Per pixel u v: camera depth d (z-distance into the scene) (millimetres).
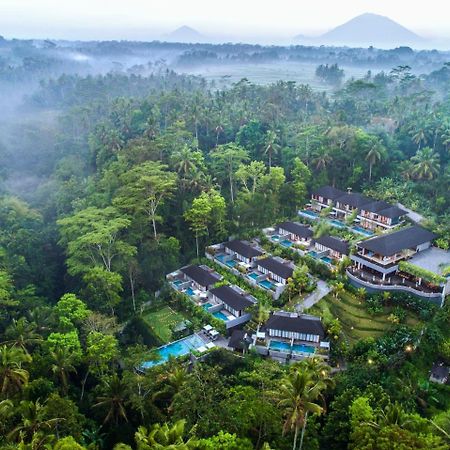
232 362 70188
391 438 44156
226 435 44594
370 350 68688
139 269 91375
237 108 164250
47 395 58656
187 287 93438
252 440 50031
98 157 134875
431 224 98000
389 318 76500
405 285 81562
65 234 93500
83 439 52281
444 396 63906
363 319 78000
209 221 103062
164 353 74000
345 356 70000
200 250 104750
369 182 123250
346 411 54000
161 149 120375
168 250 96875
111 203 103062
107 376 63812
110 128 150750
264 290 87000
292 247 100375
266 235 108000
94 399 62344
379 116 157625
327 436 53750
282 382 49812
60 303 73500
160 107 171875
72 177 126250
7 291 75500
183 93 189500
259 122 145000
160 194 100812
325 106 185875
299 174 121250
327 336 74375
